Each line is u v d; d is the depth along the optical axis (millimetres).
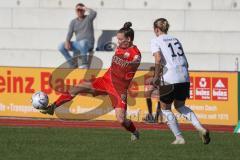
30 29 74625
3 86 56875
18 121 53406
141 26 73750
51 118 55875
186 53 72562
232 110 53688
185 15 73312
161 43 36469
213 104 53969
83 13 68750
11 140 38312
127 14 73812
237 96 53562
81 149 34594
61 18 74812
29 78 56281
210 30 73125
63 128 47031
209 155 33000
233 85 53562
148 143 37625
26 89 56344
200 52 72812
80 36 68812
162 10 73625
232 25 73000
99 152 33562
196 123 36812
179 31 73188
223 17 73062
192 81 54188
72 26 69062
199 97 54156
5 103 56875
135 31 73312
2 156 31938
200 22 73250
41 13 74875
